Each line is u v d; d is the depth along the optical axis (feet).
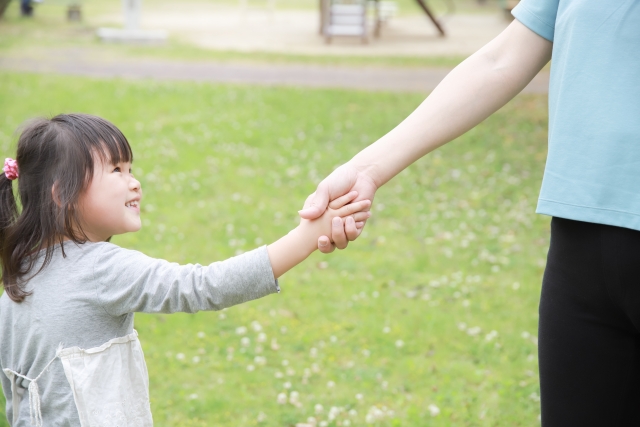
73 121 5.96
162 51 49.32
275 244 5.77
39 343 5.72
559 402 5.28
